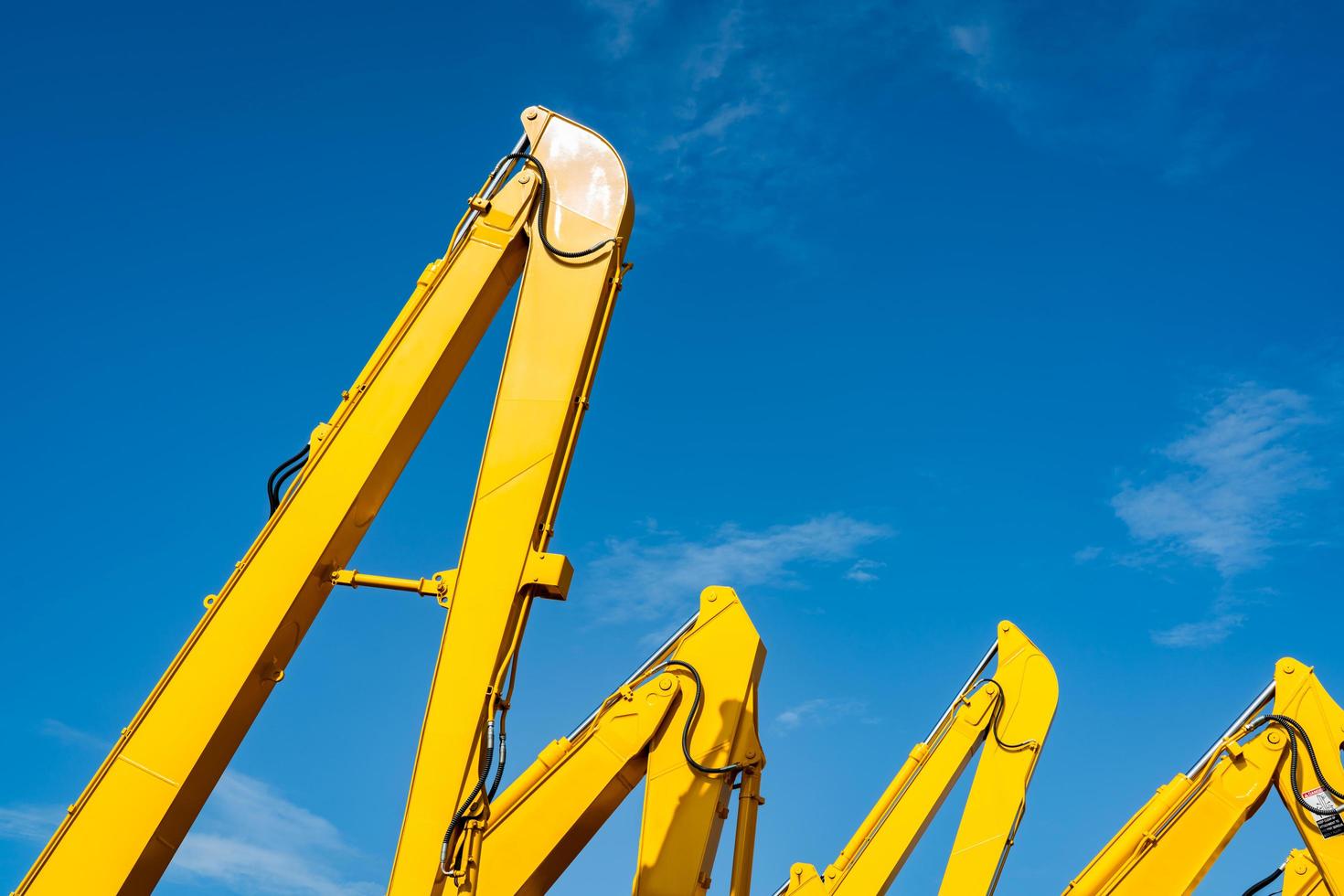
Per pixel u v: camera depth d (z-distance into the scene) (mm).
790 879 13164
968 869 13055
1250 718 11820
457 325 8406
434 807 7020
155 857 7461
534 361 8031
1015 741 13625
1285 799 11398
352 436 8164
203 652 7688
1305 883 12039
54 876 7293
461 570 7590
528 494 7719
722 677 10484
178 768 7469
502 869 10023
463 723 7191
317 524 7926
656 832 9867
